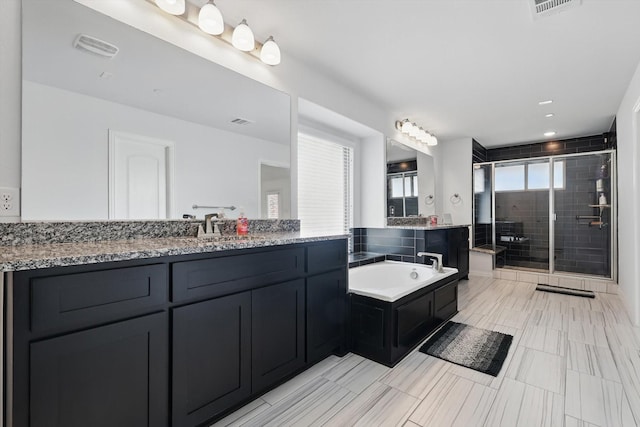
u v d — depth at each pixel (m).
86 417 1.00
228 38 2.05
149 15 1.69
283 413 1.53
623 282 3.42
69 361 0.97
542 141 5.25
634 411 1.53
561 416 1.50
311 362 1.90
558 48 2.29
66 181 1.42
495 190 5.22
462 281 4.50
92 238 1.49
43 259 0.90
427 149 4.78
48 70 1.39
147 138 1.69
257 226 2.24
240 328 1.49
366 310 2.13
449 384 1.79
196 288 1.31
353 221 3.86
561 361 2.05
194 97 1.89
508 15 1.91
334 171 3.64
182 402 1.26
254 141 2.21
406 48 2.31
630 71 2.65
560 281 4.24
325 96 2.79
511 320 2.85
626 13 1.87
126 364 1.10
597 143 4.82
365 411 1.54
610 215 4.09
